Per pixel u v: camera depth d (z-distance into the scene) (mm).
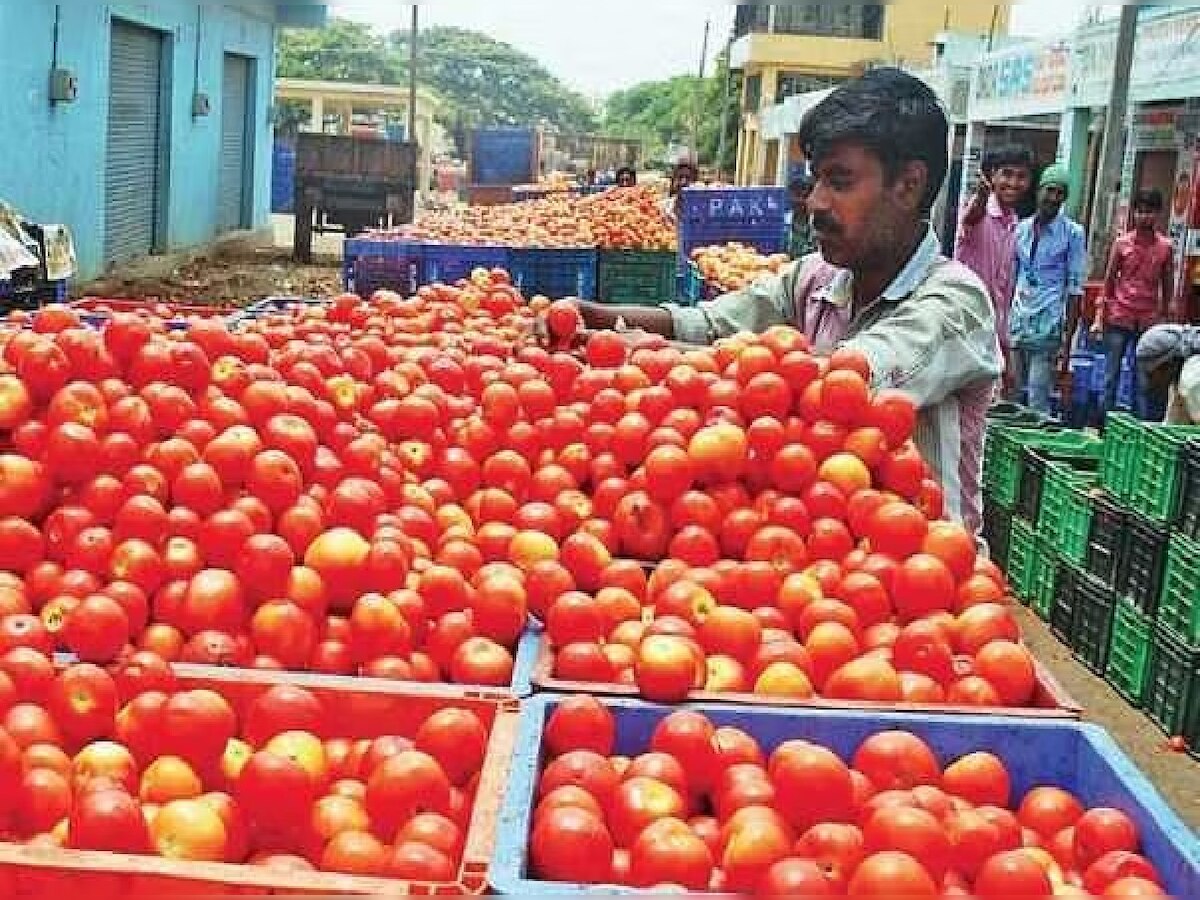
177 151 21500
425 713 2537
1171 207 12141
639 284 13234
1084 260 10617
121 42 18781
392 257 11195
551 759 2479
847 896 1942
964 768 2467
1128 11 11164
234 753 2346
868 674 2656
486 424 3631
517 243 11961
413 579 2949
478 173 42094
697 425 3400
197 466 2973
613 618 2949
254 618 2760
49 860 1892
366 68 70188
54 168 15766
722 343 3645
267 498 2990
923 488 3375
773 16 37219
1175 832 2191
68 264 9898
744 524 3178
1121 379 10906
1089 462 7699
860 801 2301
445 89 81812
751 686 2746
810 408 3314
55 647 2680
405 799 2174
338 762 2424
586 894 1888
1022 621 7664
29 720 2293
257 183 27672
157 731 2326
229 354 3479
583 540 3111
